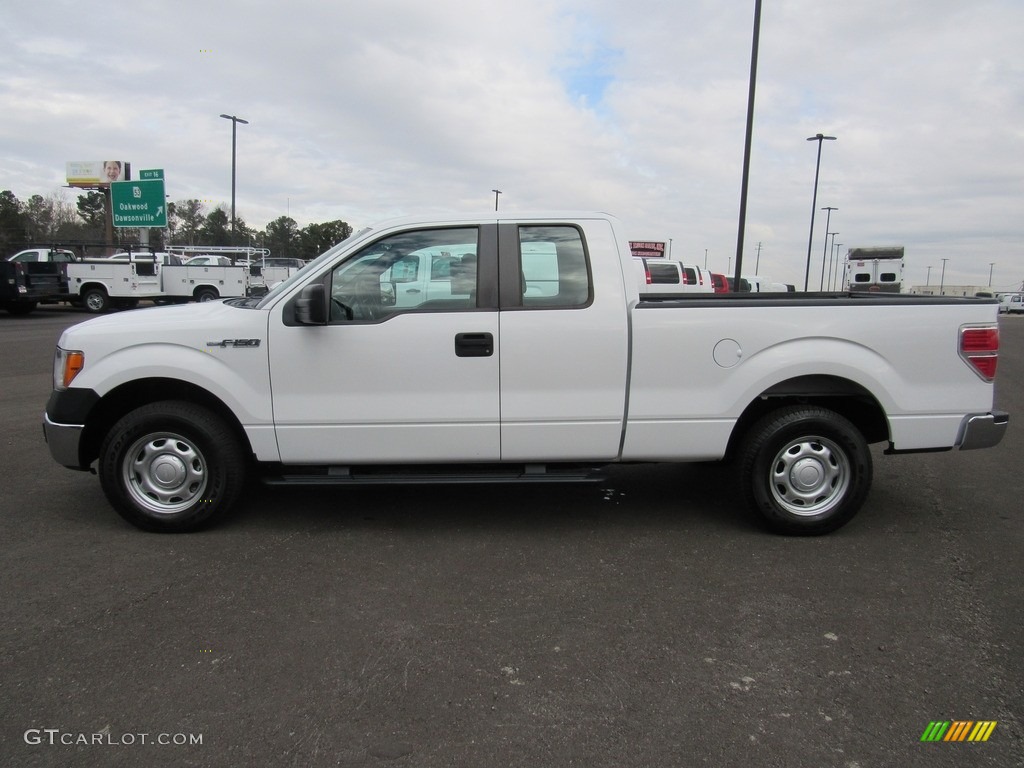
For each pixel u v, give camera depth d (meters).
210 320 4.22
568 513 4.86
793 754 2.40
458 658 2.99
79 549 4.14
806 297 5.48
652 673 2.89
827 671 2.90
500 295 4.21
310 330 4.15
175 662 2.95
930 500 5.19
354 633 3.20
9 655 2.99
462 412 4.21
